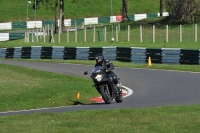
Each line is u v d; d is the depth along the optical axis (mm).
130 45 109125
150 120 31734
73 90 49875
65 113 35219
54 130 28969
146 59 82562
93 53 91438
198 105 37625
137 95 48062
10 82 57531
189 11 145625
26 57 104250
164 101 42688
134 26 152375
